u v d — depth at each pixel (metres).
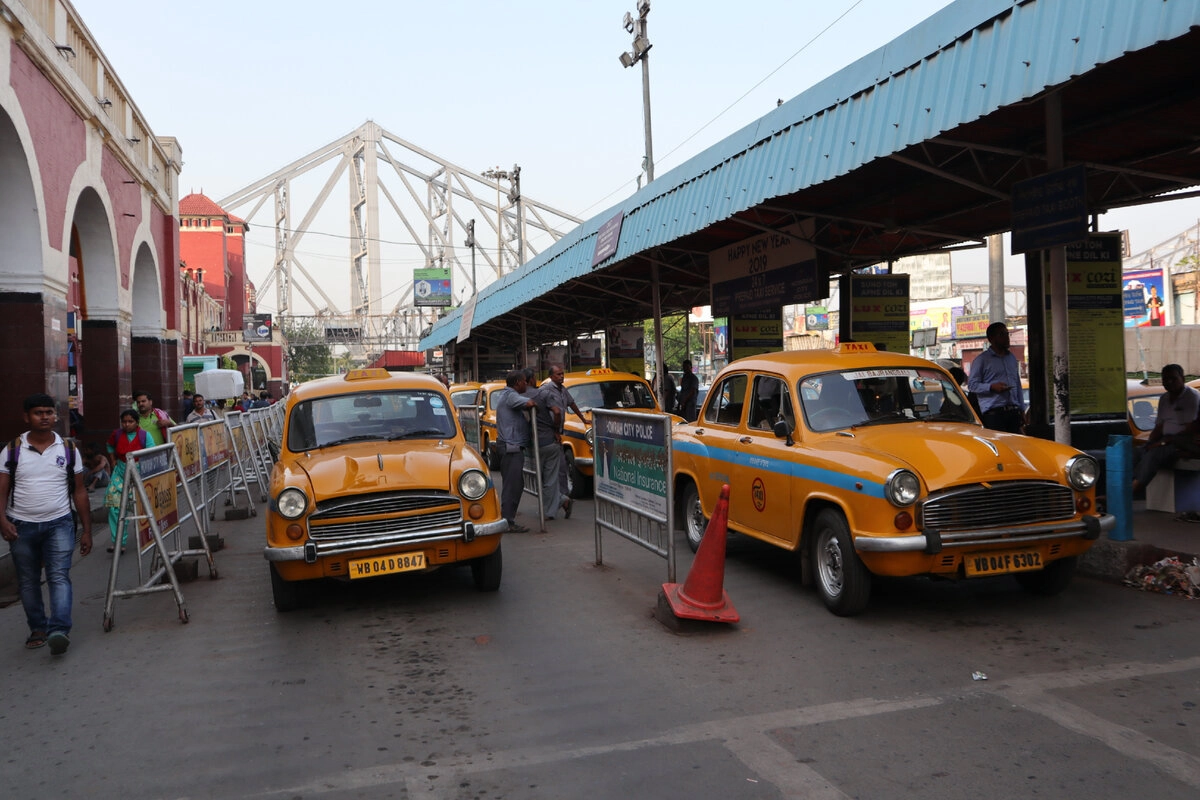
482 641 6.05
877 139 8.25
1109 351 10.00
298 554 6.50
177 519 8.76
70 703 5.18
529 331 41.47
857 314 14.59
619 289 22.64
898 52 8.07
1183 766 3.76
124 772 4.13
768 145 10.55
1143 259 59.16
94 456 13.31
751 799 3.60
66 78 13.73
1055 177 7.80
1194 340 28.56
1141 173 10.31
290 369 98.06
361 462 7.07
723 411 8.46
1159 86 7.84
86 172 15.42
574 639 6.02
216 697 5.15
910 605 6.60
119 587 8.55
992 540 5.80
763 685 4.95
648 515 7.02
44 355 12.61
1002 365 9.86
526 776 3.90
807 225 12.75
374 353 91.06
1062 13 6.19
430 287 90.38
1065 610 6.27
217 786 3.92
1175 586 6.60
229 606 7.48
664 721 4.47
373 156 122.31
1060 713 4.38
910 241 15.20
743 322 15.49
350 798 3.75
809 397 7.16
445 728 4.50
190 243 81.00
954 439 6.32
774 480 7.10
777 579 7.60
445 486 6.85
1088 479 6.07
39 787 4.00
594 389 14.22
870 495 5.88
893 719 4.38
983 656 5.31
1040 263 10.04
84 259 17.66
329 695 5.09
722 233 14.92
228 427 13.57
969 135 9.15
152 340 22.05
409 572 6.77
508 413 10.62
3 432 12.40
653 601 7.01
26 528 6.38
